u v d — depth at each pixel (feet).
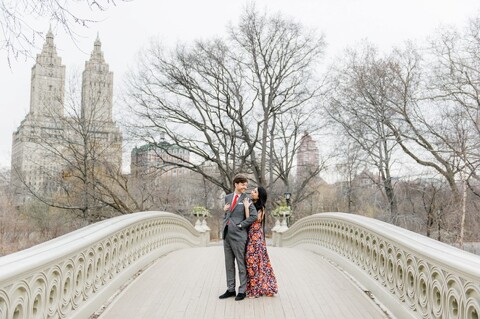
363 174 85.46
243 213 20.52
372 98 75.05
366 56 81.30
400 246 16.98
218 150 116.98
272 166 127.34
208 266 29.55
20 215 111.45
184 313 17.84
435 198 68.18
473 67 60.23
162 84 106.73
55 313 13.85
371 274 21.88
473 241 57.16
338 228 31.40
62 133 88.74
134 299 20.02
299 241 53.62
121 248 23.67
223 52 112.06
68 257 15.03
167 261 32.22
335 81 88.53
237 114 120.16
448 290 12.26
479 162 55.93
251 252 20.47
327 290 22.02
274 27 117.39
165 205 114.93
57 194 98.94
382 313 17.87
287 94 121.90
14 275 10.68
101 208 95.45
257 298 20.30
